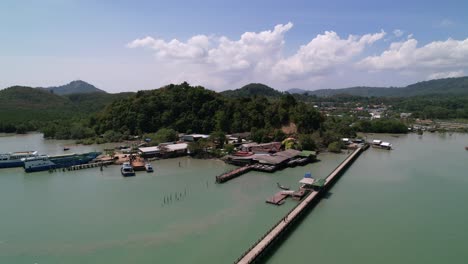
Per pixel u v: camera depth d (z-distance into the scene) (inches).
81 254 2247.8
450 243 2458.2
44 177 4333.2
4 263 2139.5
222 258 2178.9
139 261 2148.1
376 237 2544.3
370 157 6013.8
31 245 2381.9
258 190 3718.0
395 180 4234.7
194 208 3105.3
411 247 2393.0
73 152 6250.0
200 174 4500.5
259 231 2593.5
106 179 4215.1
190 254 2233.0
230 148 5856.3
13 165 4921.3
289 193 3503.9
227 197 3449.8
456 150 6796.3
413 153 6456.7
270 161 4864.7
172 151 5807.1
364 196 3550.7
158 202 3287.4
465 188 3860.7
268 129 7534.5
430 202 3351.4
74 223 2760.8
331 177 4101.9
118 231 2603.3
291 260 2187.5
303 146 6328.7
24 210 3068.4
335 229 2684.5
